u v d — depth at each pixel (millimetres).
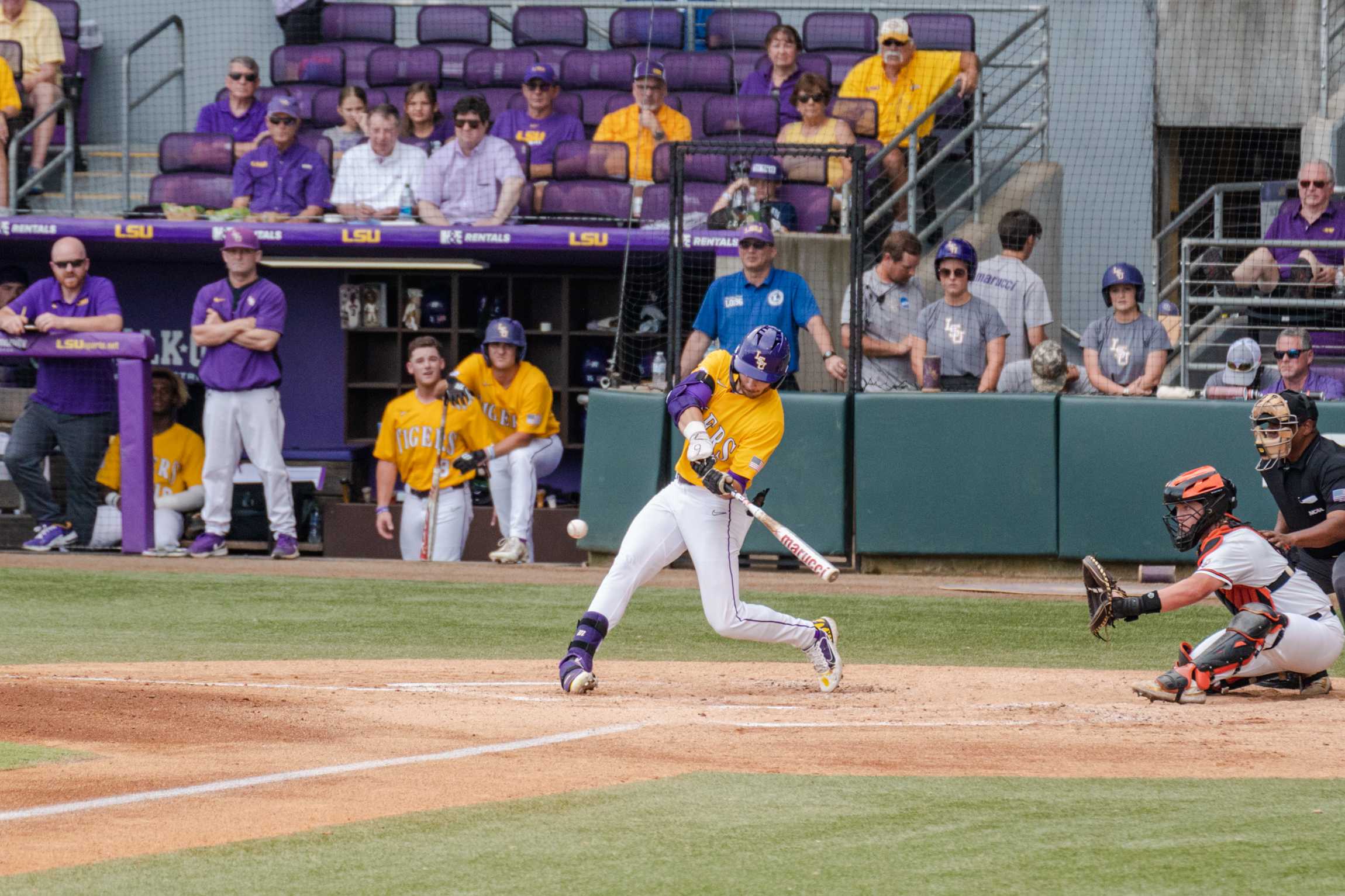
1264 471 25641
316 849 13141
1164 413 38688
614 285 55125
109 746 17672
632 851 13117
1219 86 55938
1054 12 56469
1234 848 13250
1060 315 51562
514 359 43031
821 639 23047
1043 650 29312
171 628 31062
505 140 50031
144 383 42156
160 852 13023
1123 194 55969
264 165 49781
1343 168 52625
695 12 59688
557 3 62312
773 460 40844
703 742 18156
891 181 49594
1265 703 22109
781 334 22188
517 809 14609
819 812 14547
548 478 54750
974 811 14609
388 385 54844
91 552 43469
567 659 22703
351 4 60375
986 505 39688
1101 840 13531
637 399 41312
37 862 12664
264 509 49062
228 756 17109
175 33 63969
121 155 59688
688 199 49406
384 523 45125
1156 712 20984
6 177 52688
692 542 22609
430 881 12188
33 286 42500
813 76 48281
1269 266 43500
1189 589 21984
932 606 35094
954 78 51844
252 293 41812
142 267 55594
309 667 25609
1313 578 26391
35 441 42906
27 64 55188
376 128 48812
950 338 41531
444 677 24469
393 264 51219
